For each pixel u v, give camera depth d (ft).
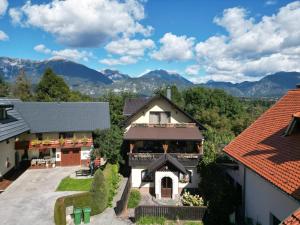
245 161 64.69
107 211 82.94
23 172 120.06
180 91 307.37
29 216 77.71
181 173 103.91
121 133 120.98
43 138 131.44
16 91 288.51
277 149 60.29
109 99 213.46
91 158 116.78
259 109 298.35
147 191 104.68
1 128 96.94
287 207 51.24
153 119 124.98
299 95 73.72
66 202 76.59
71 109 142.92
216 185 80.48
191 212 76.89
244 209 72.90
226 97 263.49
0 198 90.68
